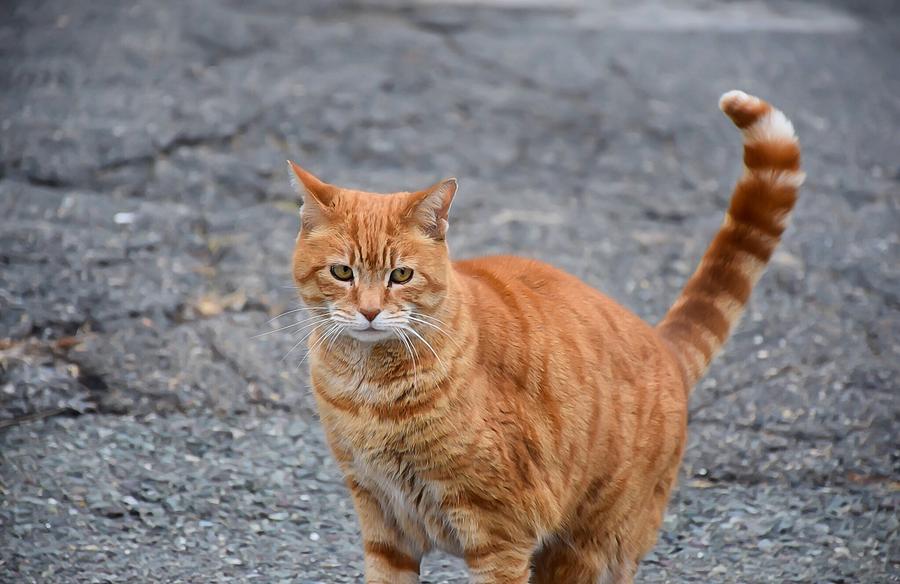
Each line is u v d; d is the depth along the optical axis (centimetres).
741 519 694
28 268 894
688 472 742
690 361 619
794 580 632
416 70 1361
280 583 608
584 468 549
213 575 611
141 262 930
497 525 529
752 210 630
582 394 546
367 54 1393
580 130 1260
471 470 519
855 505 706
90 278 894
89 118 1156
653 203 1126
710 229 1080
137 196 1043
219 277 928
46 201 1002
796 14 1720
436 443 516
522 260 605
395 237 527
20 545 618
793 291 973
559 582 582
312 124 1203
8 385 761
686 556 657
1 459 694
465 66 1388
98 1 1471
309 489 702
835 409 810
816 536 677
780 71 1453
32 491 667
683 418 593
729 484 733
